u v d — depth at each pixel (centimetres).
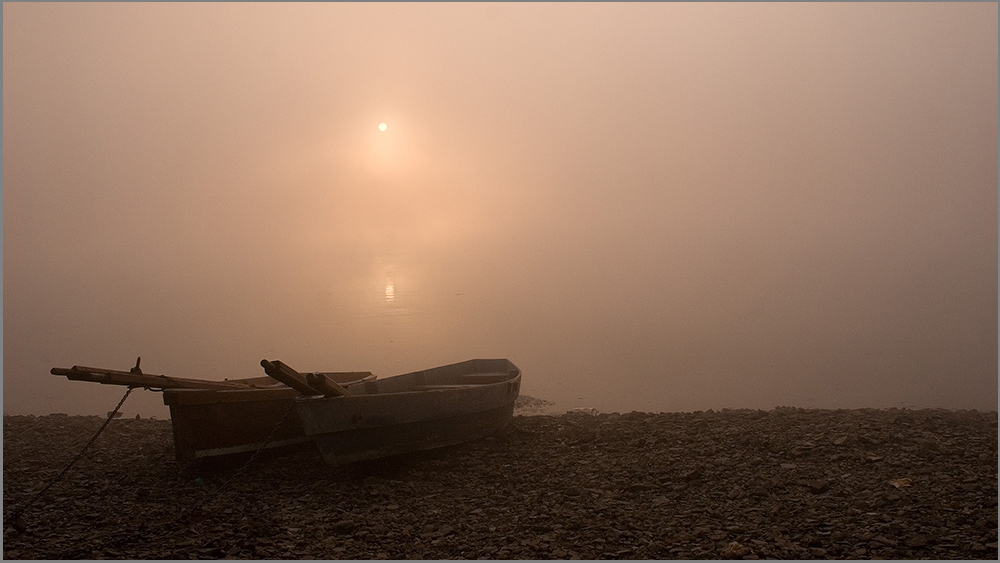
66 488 1328
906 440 1445
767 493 1189
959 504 1094
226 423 1404
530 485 1294
